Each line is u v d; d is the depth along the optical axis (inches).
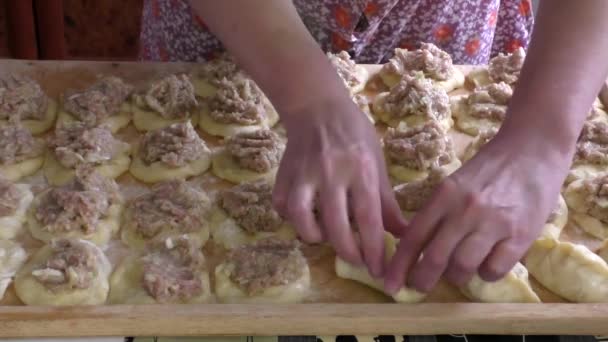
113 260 50.4
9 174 55.8
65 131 59.1
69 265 47.2
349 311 43.5
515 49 79.5
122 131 63.1
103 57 128.9
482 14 74.3
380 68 72.5
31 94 61.6
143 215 52.2
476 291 46.5
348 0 66.2
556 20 46.0
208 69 67.0
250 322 42.8
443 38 75.3
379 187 42.1
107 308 42.6
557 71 44.1
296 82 42.3
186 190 54.4
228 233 52.2
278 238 50.9
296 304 43.9
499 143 43.0
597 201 54.2
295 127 41.8
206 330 43.1
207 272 49.1
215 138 62.9
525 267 50.2
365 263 42.9
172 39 74.1
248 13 44.0
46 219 51.3
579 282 47.3
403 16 71.1
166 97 63.4
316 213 44.8
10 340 42.7
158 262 48.3
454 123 66.4
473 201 39.6
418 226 41.1
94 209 51.9
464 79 71.9
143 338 43.2
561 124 42.7
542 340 44.7
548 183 41.6
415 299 45.8
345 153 39.9
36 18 116.7
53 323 42.1
